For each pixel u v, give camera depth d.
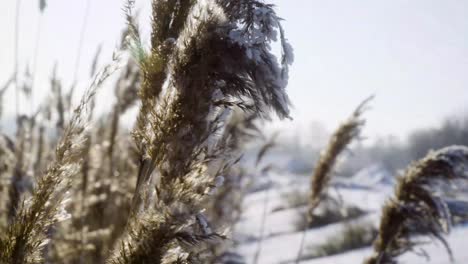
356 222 10.41
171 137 1.03
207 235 0.99
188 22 1.08
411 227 3.12
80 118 1.11
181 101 1.04
